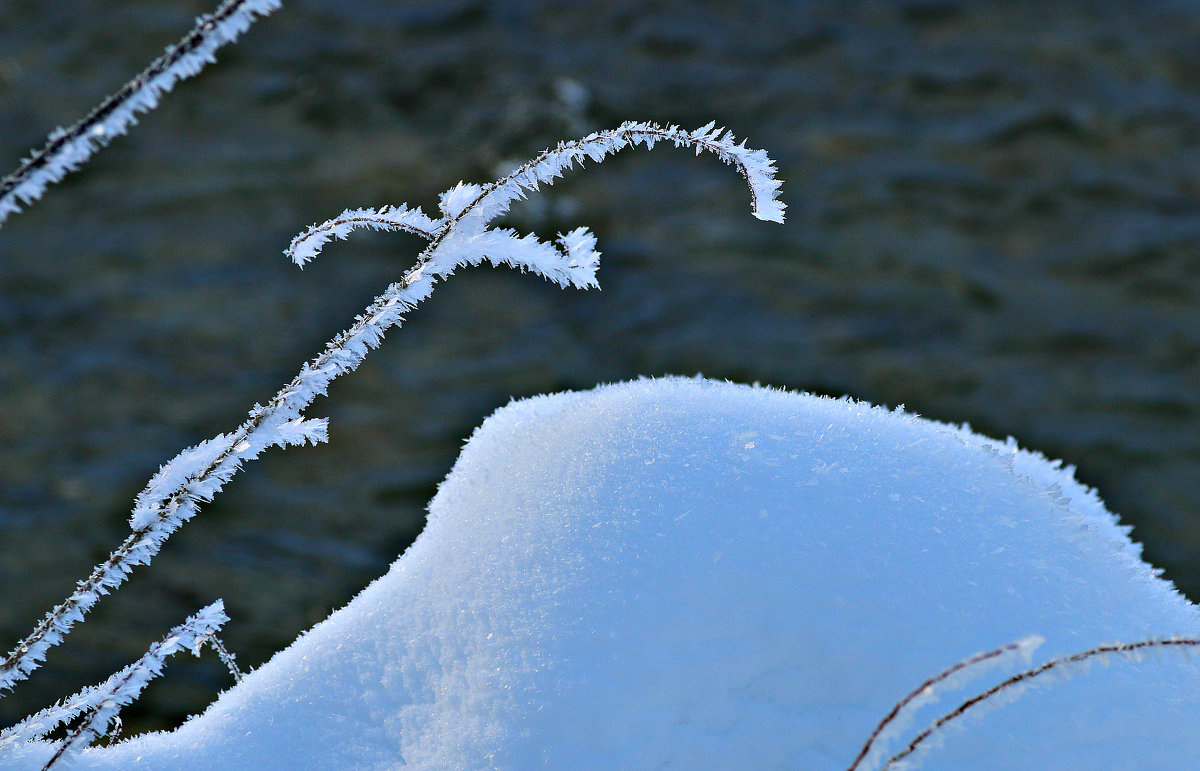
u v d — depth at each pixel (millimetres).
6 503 4895
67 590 4352
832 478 1324
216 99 9102
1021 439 5422
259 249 7234
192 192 7852
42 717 1258
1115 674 1187
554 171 1226
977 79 9133
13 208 1210
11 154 8336
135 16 10453
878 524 1275
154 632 4047
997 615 1213
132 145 8461
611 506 1296
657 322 6453
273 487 4992
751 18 10398
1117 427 5508
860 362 6086
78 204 7703
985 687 1164
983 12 10289
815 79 9305
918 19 10227
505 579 1266
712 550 1237
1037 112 8594
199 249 7215
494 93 9117
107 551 4613
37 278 6855
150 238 7324
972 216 7473
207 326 6406
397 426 5512
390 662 1264
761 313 6535
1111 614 1242
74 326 6383
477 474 1435
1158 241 7105
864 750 1041
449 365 6055
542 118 8680
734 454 1349
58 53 9844
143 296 6707
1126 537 1500
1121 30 9805
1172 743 1132
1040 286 6758
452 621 1259
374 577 4414
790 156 8211
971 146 8258
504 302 6691
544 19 10453
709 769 1123
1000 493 1358
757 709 1151
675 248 7184
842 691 1162
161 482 1242
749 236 7273
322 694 1261
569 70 9500
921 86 9086
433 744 1181
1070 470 1618
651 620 1195
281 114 8914
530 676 1180
